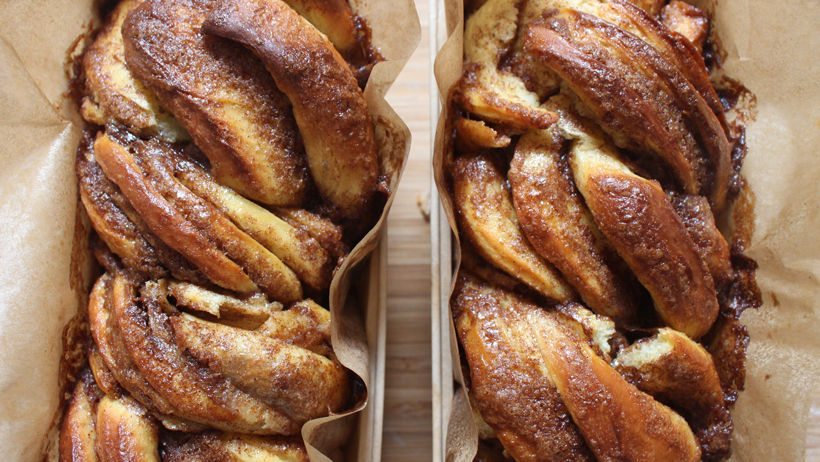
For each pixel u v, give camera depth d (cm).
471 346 32
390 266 38
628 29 33
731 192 35
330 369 32
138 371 31
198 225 31
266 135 32
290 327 32
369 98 34
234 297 32
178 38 31
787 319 33
